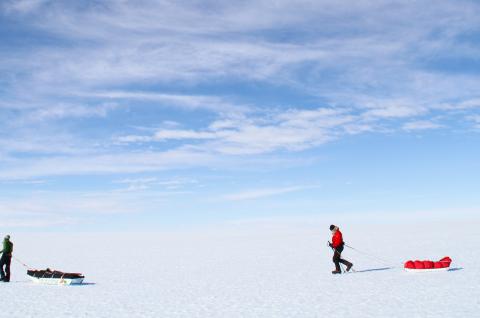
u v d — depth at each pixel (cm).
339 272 1722
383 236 4544
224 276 1873
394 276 1598
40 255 3303
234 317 1079
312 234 6009
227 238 6075
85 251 3756
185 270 2159
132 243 5181
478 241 3189
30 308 1206
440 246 2909
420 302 1155
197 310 1170
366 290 1348
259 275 1861
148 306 1232
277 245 3919
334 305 1167
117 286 1622
